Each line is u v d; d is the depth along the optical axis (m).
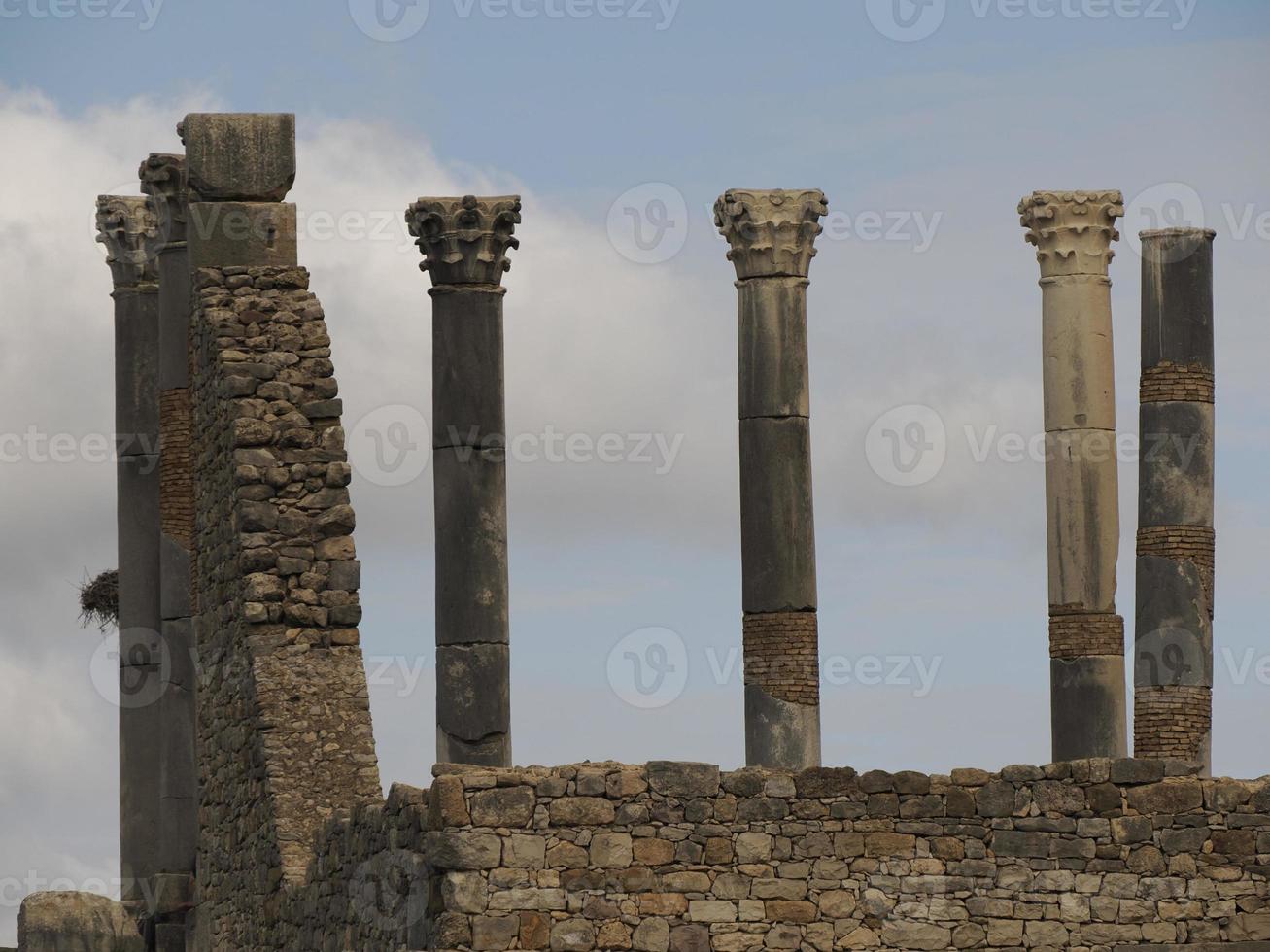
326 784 35.00
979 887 30.45
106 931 42.97
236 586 36.19
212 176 37.91
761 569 50.53
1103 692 50.53
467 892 29.08
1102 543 50.94
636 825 29.70
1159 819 30.80
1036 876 30.53
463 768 29.48
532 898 29.25
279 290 37.38
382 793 36.31
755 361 51.09
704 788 29.94
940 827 30.47
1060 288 51.53
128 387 52.69
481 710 50.56
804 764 49.84
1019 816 30.62
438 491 51.47
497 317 51.84
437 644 51.09
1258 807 30.95
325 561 36.00
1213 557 51.00
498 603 51.00
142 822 51.34
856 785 30.34
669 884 29.70
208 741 37.97
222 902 37.09
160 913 46.38
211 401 37.47
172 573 46.28
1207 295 51.22
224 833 37.06
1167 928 30.66
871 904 30.19
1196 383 50.94
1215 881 30.80
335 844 32.41
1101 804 30.73
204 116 38.00
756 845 29.98
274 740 35.03
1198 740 50.28
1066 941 30.47
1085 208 51.72
